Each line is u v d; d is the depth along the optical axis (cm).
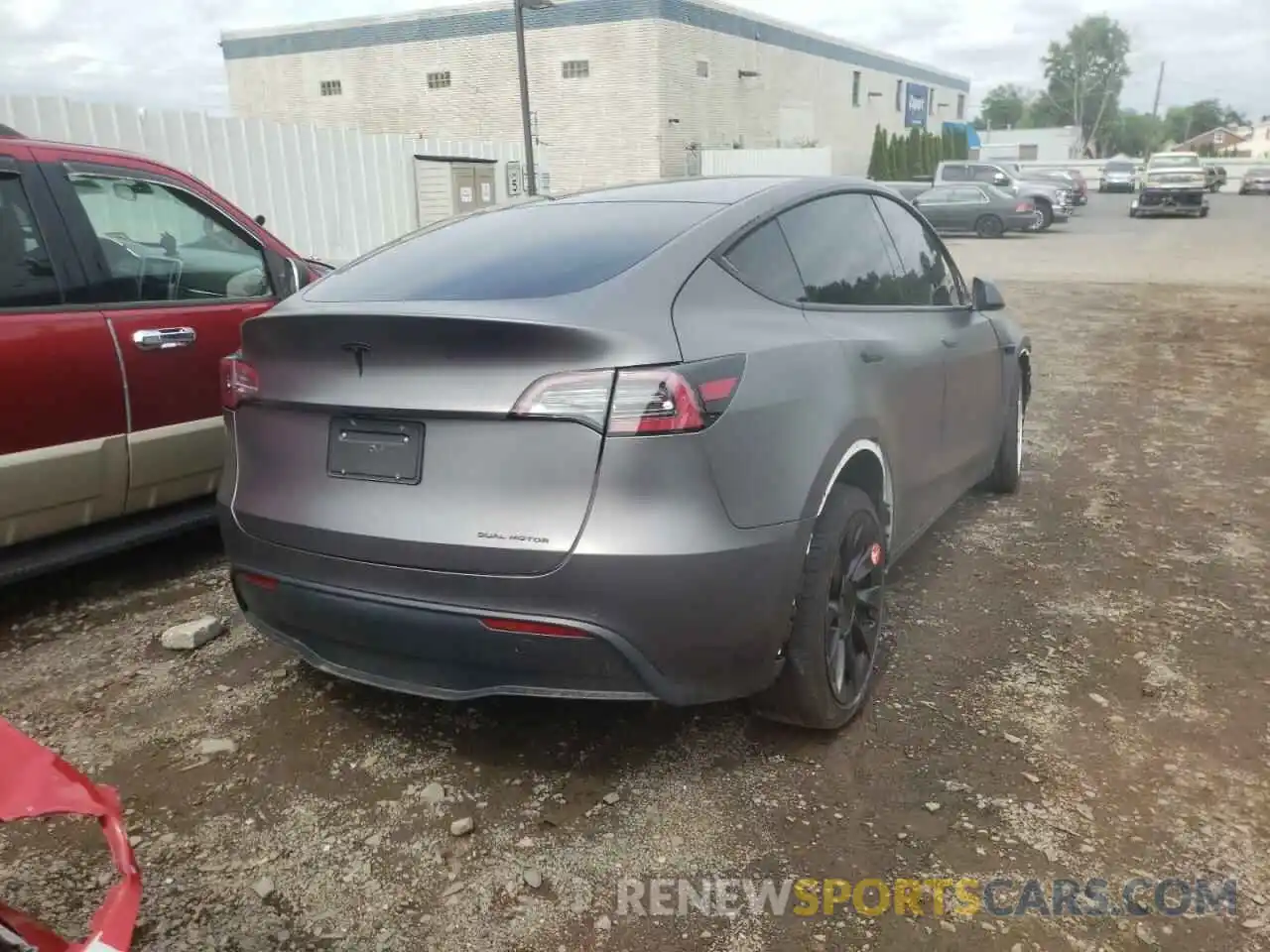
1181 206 3400
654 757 300
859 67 4675
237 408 301
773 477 269
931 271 433
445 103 3441
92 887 246
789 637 284
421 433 260
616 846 260
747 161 3148
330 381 272
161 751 305
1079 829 263
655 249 287
